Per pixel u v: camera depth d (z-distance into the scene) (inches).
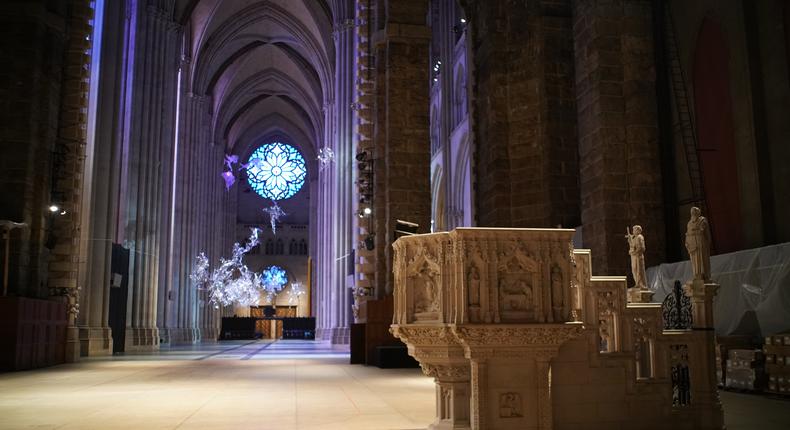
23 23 752.3
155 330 1284.4
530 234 284.7
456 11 1615.4
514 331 274.8
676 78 623.8
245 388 502.3
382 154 915.4
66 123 807.7
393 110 879.1
